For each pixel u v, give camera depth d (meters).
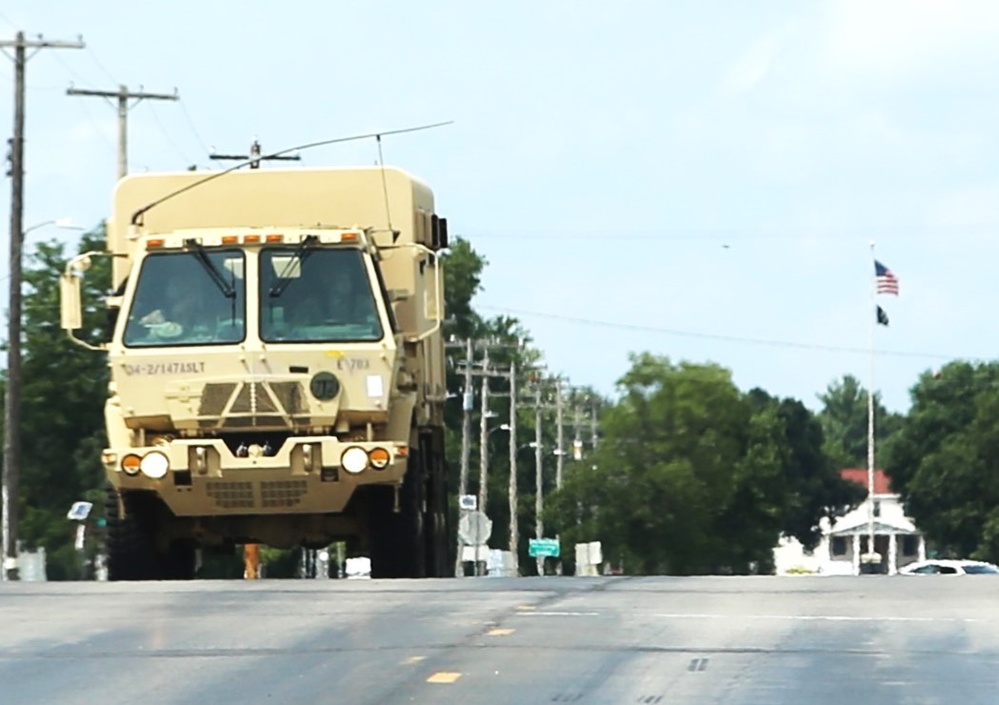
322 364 66.12
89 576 185.50
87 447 181.38
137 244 67.38
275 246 66.81
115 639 41.97
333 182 70.38
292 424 66.00
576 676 36.00
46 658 39.41
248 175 70.44
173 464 65.50
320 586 54.25
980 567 178.88
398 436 67.19
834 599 48.06
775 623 42.94
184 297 66.69
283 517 70.88
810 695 33.91
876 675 35.88
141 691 35.38
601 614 44.88
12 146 157.25
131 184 70.56
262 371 66.00
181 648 40.44
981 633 41.19
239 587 54.28
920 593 49.72
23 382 179.75
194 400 65.94
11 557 155.00
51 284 181.75
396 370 67.12
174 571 72.75
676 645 39.59
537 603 47.56
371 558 69.62
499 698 33.97
